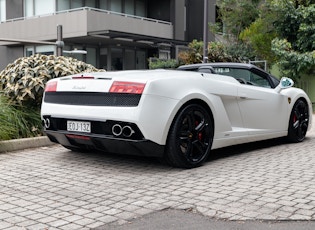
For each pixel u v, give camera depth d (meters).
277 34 15.59
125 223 3.26
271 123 6.29
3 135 6.23
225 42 20.80
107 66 22.84
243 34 17.06
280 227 3.14
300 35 14.64
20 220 3.32
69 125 5.04
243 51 17.55
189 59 17.86
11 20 22.47
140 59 24.50
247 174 4.71
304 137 7.11
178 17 24.22
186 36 25.41
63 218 3.36
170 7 23.92
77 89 4.95
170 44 22.83
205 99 5.07
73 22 19.80
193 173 4.77
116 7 23.06
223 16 18.47
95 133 4.80
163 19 24.25
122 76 4.79
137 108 4.48
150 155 4.70
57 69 7.00
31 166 5.18
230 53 17.62
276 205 3.61
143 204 3.69
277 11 14.89
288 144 6.82
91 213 3.47
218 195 3.91
